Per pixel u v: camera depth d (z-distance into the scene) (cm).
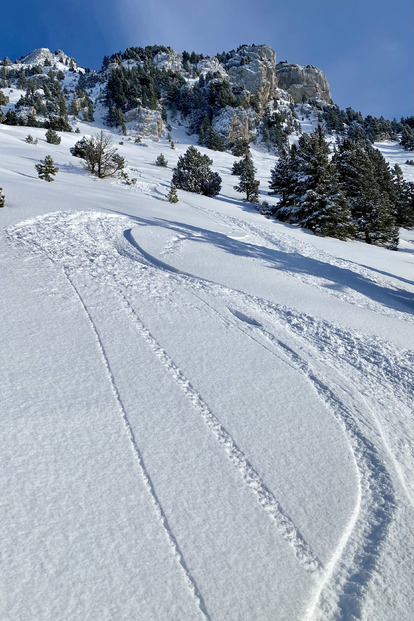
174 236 1174
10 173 2075
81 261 812
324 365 562
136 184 2917
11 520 256
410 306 1012
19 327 509
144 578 233
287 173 3180
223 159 8044
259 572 248
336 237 2572
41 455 314
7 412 354
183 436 364
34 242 869
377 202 3073
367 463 371
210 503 295
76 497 282
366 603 244
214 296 758
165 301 688
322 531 287
